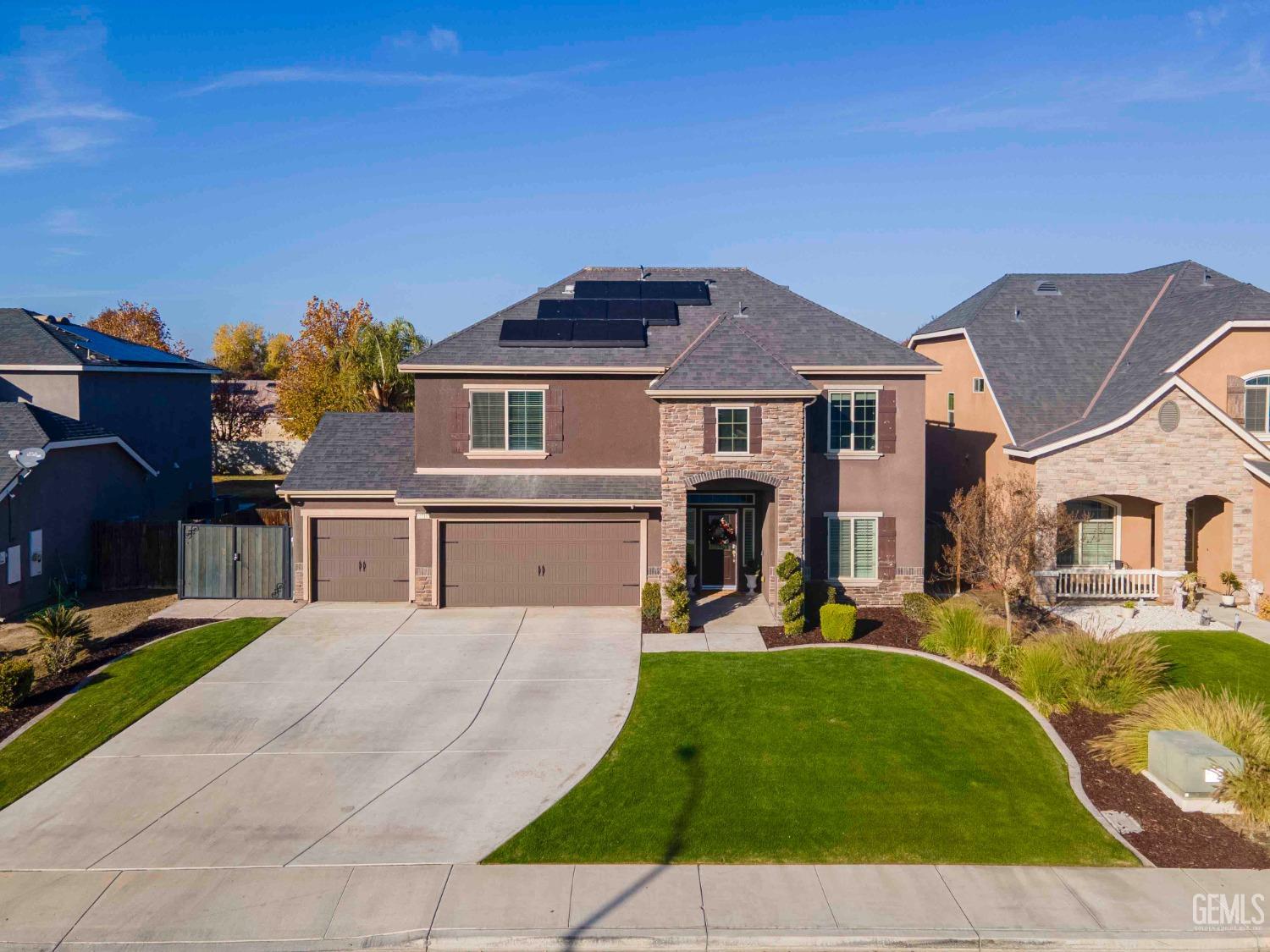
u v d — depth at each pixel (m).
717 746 15.12
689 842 12.16
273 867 11.62
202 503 33.62
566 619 23.05
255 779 14.25
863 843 12.11
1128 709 16.19
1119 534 26.48
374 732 16.03
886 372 24.02
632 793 13.57
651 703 17.11
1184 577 23.94
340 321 53.62
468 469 24.31
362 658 19.97
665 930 10.21
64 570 25.44
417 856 11.86
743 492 26.14
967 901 10.76
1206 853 11.88
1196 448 24.12
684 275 29.05
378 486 24.05
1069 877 11.31
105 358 31.25
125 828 12.70
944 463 31.97
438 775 14.31
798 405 22.64
